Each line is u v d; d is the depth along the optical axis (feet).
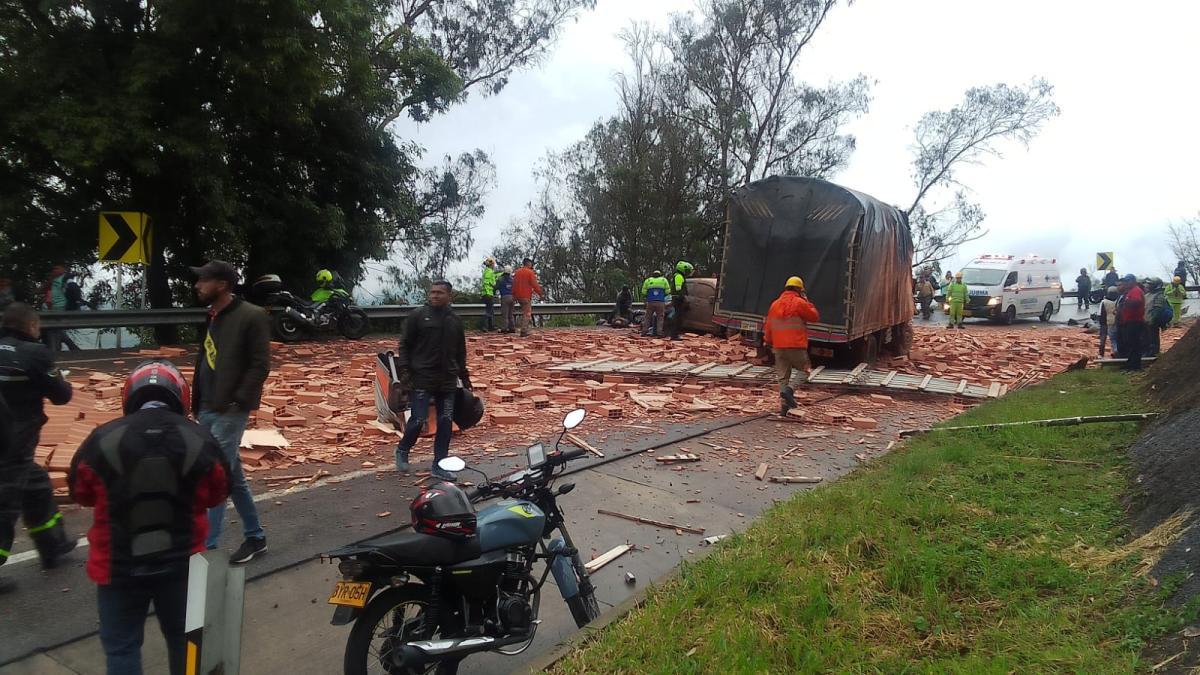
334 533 18.56
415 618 12.25
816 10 117.60
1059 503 18.31
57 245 53.88
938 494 19.39
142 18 51.08
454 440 27.99
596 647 12.57
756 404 36.81
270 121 57.36
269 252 60.95
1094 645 11.55
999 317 96.53
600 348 57.72
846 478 23.32
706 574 15.12
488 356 50.65
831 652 11.76
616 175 119.14
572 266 130.21
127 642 10.00
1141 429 24.35
